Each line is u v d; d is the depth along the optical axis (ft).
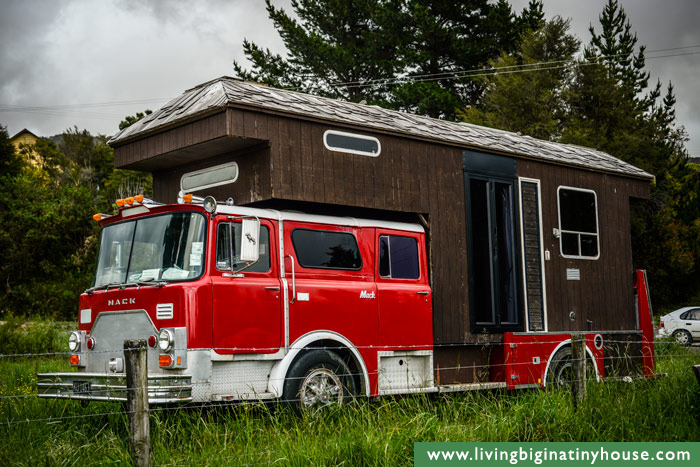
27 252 103.19
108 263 26.37
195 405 22.93
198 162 30.14
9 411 25.72
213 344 23.24
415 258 30.25
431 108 110.32
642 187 41.73
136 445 17.21
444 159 32.07
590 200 38.47
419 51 113.60
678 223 107.14
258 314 24.56
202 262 23.80
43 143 161.48
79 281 96.12
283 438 20.31
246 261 23.85
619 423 23.08
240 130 25.96
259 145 27.17
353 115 30.30
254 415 23.99
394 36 113.39
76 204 111.14
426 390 28.53
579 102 109.40
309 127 27.78
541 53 112.68
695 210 107.04
